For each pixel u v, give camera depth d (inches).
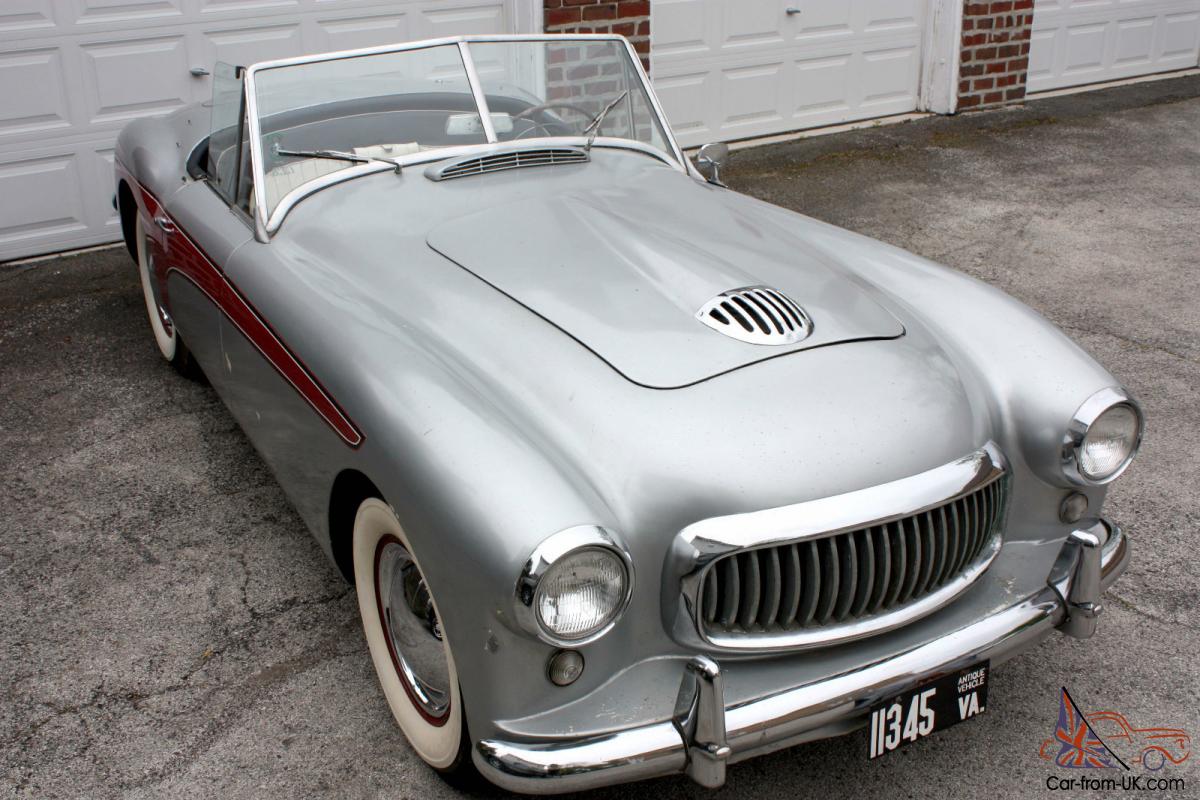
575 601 81.0
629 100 158.2
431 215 129.2
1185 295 225.9
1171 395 182.1
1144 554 140.3
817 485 90.0
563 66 152.3
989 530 100.7
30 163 245.6
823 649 92.7
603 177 143.6
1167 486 155.4
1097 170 319.6
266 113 135.7
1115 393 103.8
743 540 87.0
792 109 359.6
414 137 143.3
